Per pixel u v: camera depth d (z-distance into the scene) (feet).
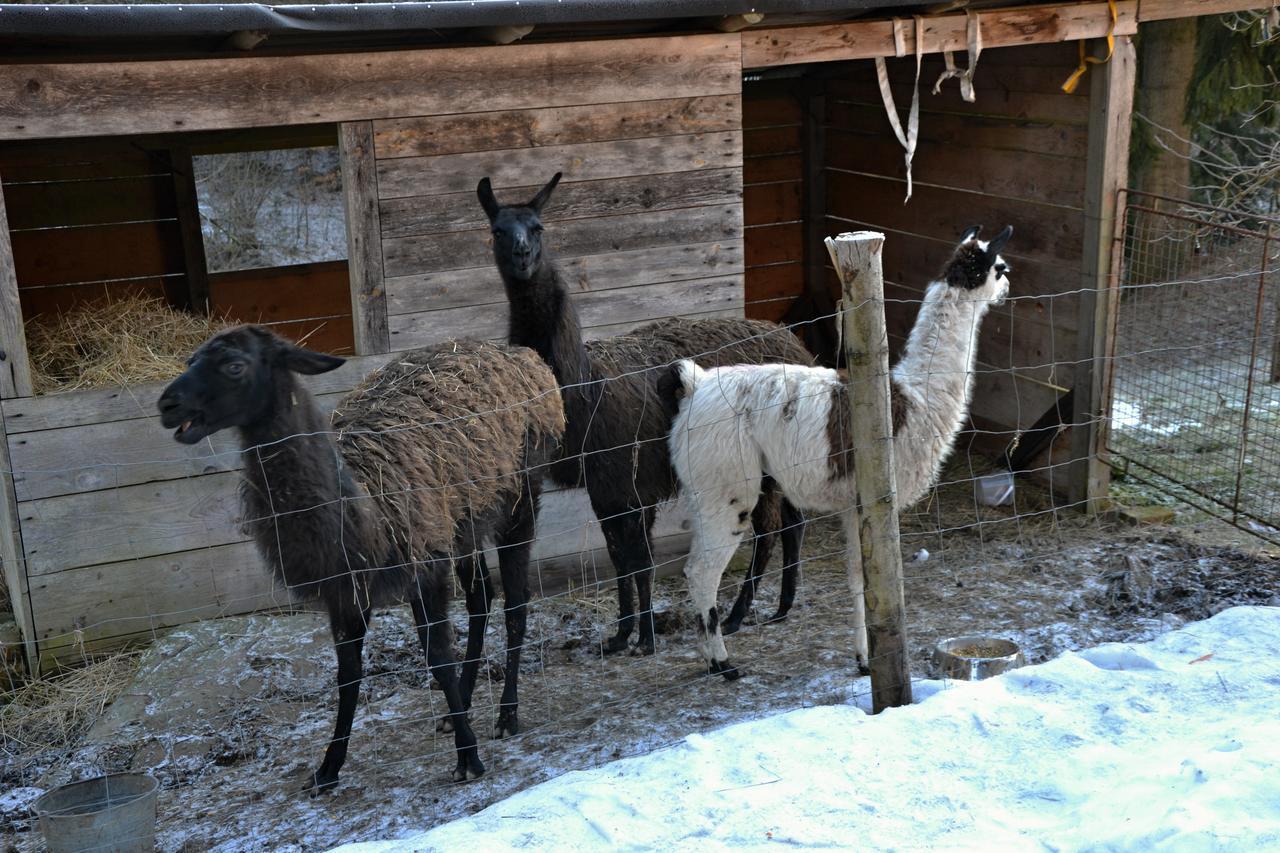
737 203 19.13
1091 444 21.30
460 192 17.39
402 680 16.01
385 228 17.08
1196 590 17.40
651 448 16.37
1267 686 11.84
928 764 10.57
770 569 19.95
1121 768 10.18
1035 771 10.37
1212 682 11.98
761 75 28.48
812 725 11.43
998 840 9.27
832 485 14.69
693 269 19.13
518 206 15.29
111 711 14.94
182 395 10.52
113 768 13.84
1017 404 23.65
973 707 11.53
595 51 17.52
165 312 19.17
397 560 12.19
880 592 12.03
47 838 11.16
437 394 13.10
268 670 15.80
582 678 15.88
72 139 23.67
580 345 15.69
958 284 14.74
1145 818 9.05
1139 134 32.78
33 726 14.98
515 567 14.52
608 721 14.12
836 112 28.66
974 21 19.15
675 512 19.61
